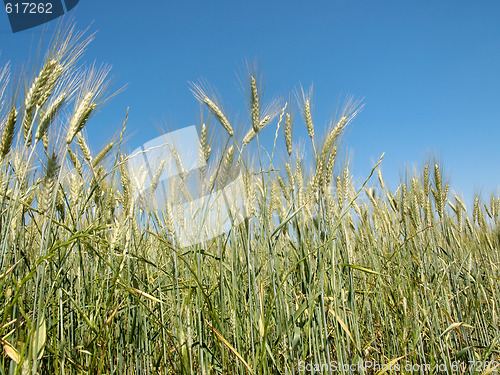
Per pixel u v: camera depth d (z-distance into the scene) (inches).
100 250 130.4
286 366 122.5
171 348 132.0
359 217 206.8
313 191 135.3
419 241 183.5
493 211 226.8
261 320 116.8
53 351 100.5
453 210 217.2
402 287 177.9
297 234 130.3
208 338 135.6
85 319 105.2
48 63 102.3
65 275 116.6
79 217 118.5
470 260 188.7
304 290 130.4
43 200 98.5
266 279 139.9
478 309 193.5
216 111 129.0
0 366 86.9
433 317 157.5
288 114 145.6
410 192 189.8
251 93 136.3
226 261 143.3
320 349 136.1
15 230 114.4
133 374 131.6
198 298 117.2
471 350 159.5
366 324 184.5
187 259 136.1
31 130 97.3
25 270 120.6
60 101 108.3
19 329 83.6
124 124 127.2
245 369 122.2
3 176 99.5
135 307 121.6
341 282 141.6
